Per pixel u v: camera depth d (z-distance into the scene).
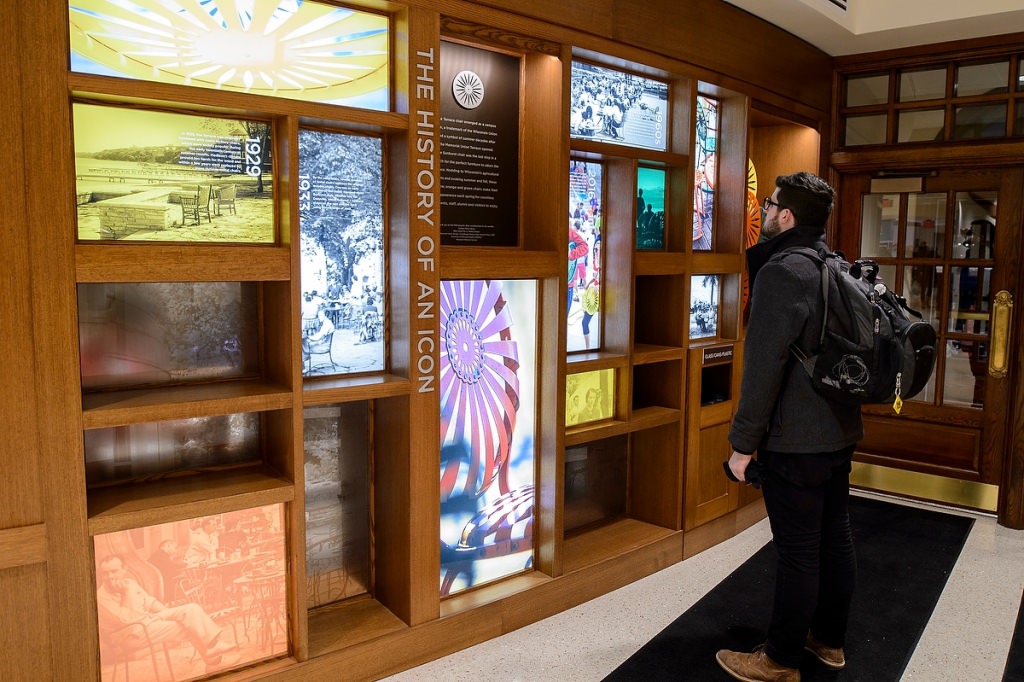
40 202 1.76
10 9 1.69
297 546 2.23
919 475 4.47
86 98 1.86
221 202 2.09
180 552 2.07
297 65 2.15
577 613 2.97
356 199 2.38
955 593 3.20
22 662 1.84
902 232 4.46
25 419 1.79
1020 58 3.99
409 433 2.43
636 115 3.22
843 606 2.52
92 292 2.04
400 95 2.33
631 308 3.17
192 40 1.97
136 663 2.02
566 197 2.79
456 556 2.73
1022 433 3.99
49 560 1.84
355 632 2.45
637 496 3.67
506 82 2.75
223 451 2.33
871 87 4.46
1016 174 4.04
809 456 2.27
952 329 4.35
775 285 2.25
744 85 3.64
